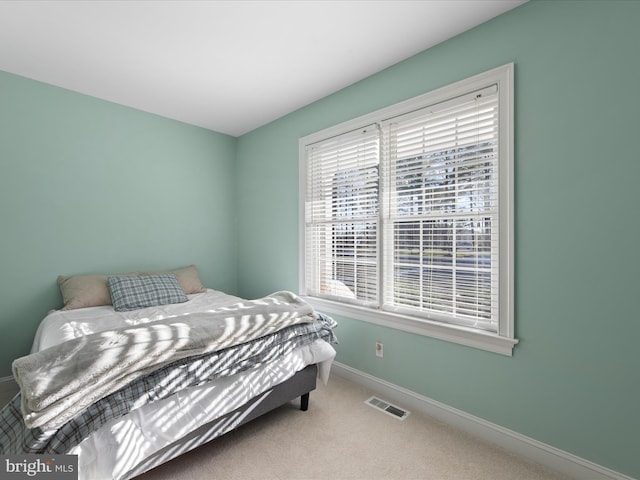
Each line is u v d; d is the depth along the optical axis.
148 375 1.44
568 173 1.61
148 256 3.31
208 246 3.78
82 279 2.74
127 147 3.14
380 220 2.46
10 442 1.25
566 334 1.62
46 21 1.89
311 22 1.90
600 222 1.52
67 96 2.79
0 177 2.51
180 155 3.52
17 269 2.59
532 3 1.71
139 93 2.86
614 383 1.49
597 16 1.52
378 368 2.48
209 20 1.88
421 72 2.20
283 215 3.36
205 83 2.67
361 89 2.60
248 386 1.77
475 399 1.95
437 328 2.10
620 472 1.48
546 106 1.67
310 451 1.78
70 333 1.97
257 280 3.71
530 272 1.74
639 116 1.42
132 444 1.33
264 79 2.59
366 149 2.56
